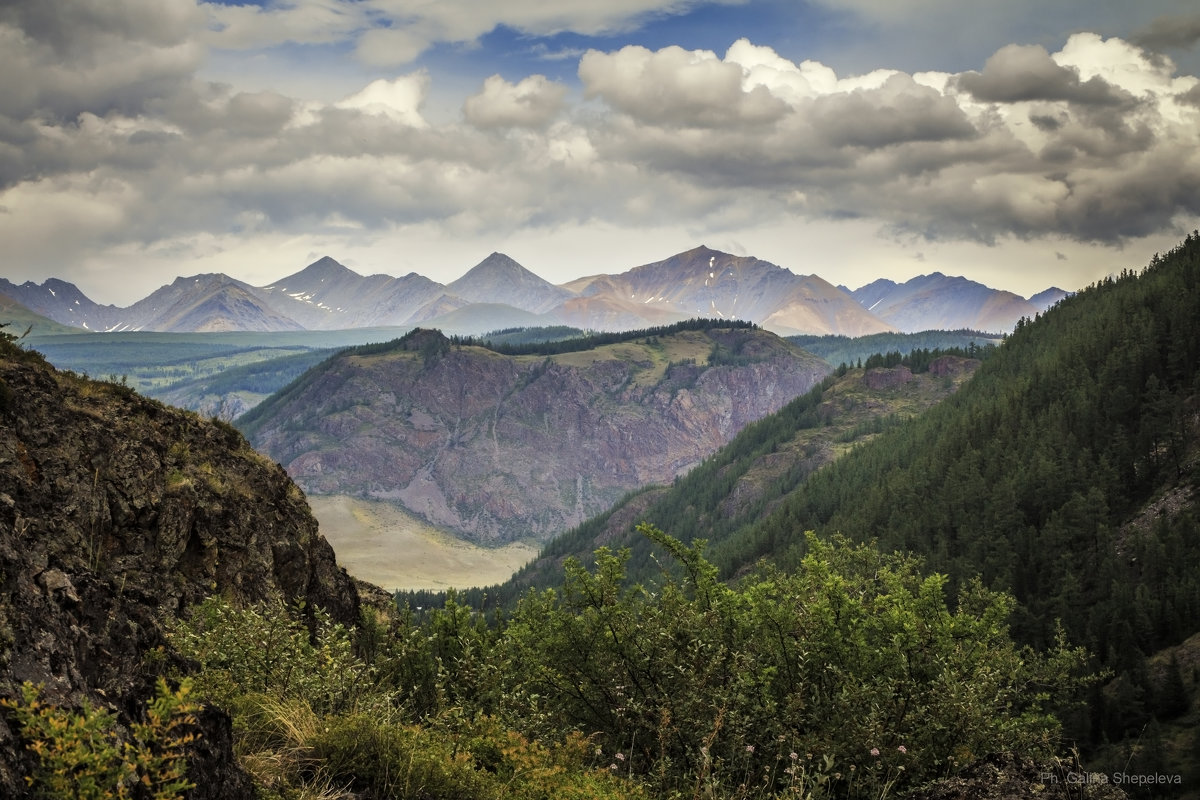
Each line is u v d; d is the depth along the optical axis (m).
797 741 10.85
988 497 156.12
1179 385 171.12
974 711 11.38
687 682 12.30
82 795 4.23
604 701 13.27
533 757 8.70
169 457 16.38
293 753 7.45
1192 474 145.88
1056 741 11.64
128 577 13.27
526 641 14.55
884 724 11.29
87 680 5.56
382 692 10.68
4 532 5.78
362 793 7.20
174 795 4.81
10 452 12.66
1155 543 127.19
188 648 9.45
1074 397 180.25
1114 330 198.38
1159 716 88.00
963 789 8.90
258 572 16.62
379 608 21.50
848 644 13.01
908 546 150.38
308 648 10.30
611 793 8.62
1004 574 129.12
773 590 14.36
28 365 14.88
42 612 5.44
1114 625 108.12
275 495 19.33
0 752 4.26
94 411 15.38
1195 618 109.50
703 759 9.90
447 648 15.24
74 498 13.24
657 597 14.70
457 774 7.78
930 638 12.80
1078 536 140.38
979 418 194.88
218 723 6.09
